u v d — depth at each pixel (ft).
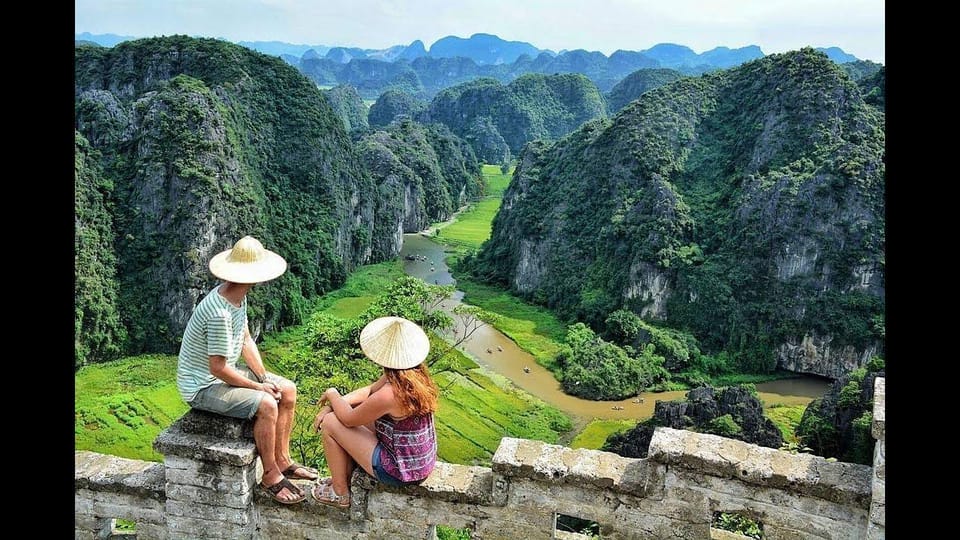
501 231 386.73
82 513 23.72
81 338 237.04
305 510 22.53
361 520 22.36
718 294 280.72
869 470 19.33
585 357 222.48
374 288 342.03
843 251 261.24
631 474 20.63
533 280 341.21
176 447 21.77
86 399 196.54
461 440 166.91
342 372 79.25
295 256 318.65
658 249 297.74
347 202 372.99
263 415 21.50
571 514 21.20
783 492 19.52
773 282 273.33
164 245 270.46
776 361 263.29
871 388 138.82
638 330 269.44
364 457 21.06
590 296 309.22
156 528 23.30
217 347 21.01
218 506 22.13
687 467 20.15
